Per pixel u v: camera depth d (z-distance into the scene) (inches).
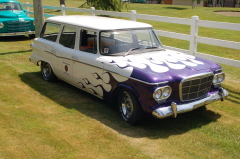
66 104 239.8
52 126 198.1
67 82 270.4
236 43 277.3
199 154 168.7
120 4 756.0
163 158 163.2
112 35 228.2
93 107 235.5
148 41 244.4
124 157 163.2
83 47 239.9
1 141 174.7
